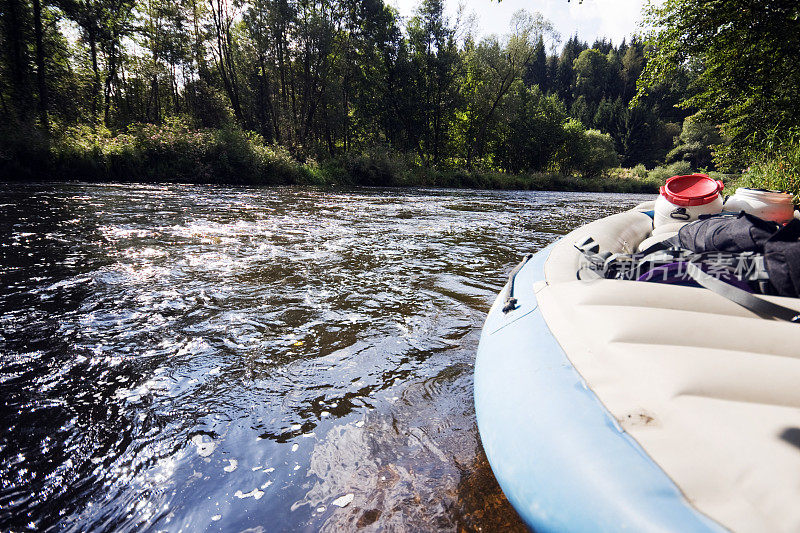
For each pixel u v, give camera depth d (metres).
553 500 0.92
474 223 9.09
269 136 31.42
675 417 0.89
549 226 9.20
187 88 29.22
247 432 1.90
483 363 1.67
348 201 12.93
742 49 12.69
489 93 38.44
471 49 36.91
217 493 1.55
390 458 1.75
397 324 3.19
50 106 20.89
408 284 4.21
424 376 2.43
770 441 0.76
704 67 14.48
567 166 51.34
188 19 28.55
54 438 1.82
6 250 4.77
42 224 6.39
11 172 13.97
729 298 1.31
